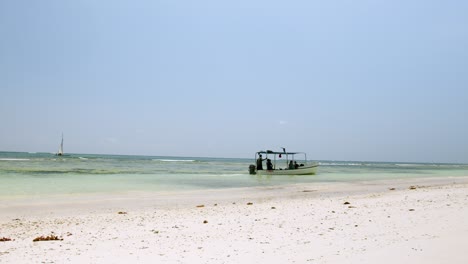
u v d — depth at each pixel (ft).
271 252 25.58
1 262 24.06
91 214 47.44
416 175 164.76
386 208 45.37
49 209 50.93
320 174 162.71
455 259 21.06
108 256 25.43
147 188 82.74
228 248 27.32
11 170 127.44
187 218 43.16
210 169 196.54
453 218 35.42
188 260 24.04
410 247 24.70
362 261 21.90
